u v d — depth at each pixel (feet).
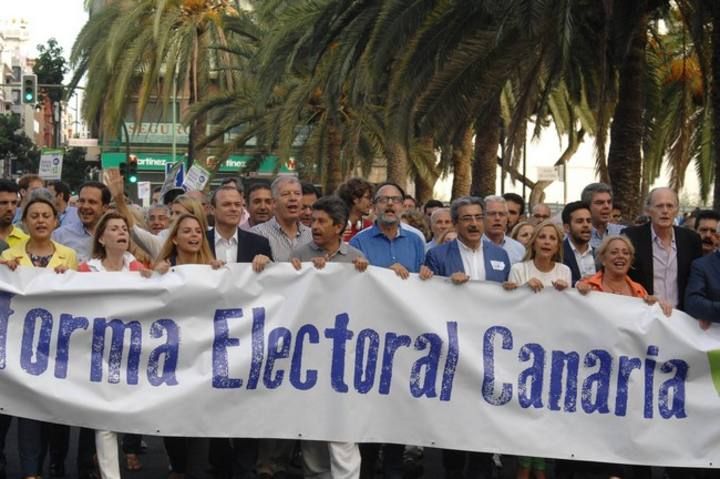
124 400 29.43
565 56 55.26
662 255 32.68
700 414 30.94
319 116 114.62
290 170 187.21
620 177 68.13
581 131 111.75
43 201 32.01
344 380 29.99
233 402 29.68
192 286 29.66
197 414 29.50
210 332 29.71
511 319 30.50
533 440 30.40
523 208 47.50
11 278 29.48
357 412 30.01
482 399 30.35
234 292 29.78
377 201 34.58
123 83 119.96
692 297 30.89
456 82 61.93
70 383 29.40
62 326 29.50
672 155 86.38
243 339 29.76
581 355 30.63
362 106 91.15
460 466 32.35
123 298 29.60
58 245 32.60
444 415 30.19
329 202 31.17
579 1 60.34
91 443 31.89
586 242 34.96
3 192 34.24
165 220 44.11
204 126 136.87
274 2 107.24
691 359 30.86
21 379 29.19
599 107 61.52
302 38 74.43
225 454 31.83
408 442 30.12
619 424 30.71
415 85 62.75
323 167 115.96
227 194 31.96
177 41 124.06
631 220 68.03
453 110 62.59
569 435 30.58
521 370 30.48
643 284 32.53
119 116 125.29
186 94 156.46
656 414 30.83
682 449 30.94
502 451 30.27
